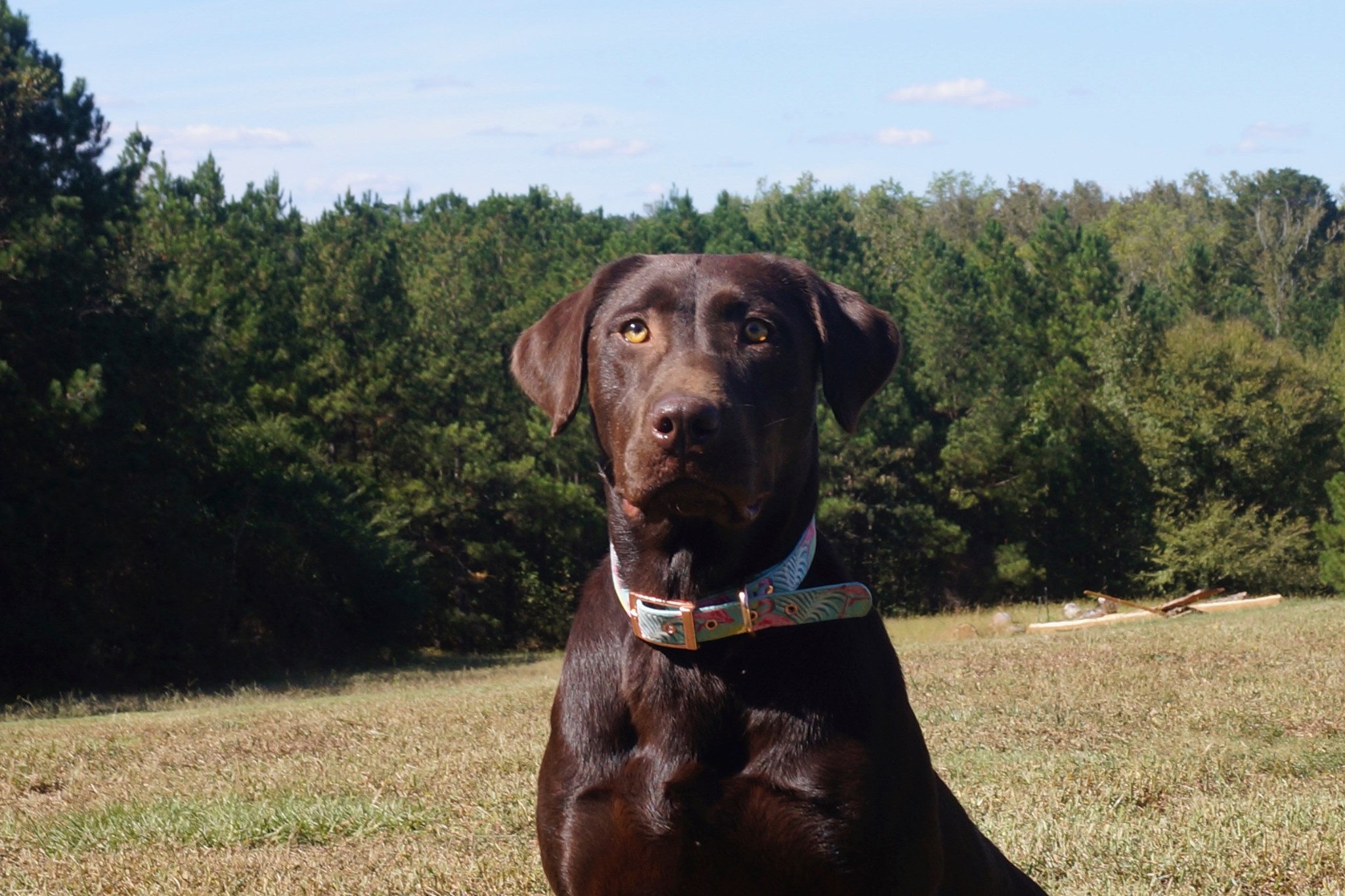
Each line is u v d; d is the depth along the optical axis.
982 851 3.64
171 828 6.32
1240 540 39.59
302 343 37.31
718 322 3.14
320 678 23.33
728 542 3.10
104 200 24.61
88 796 7.54
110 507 22.81
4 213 22.97
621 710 3.15
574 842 3.15
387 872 5.26
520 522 39.16
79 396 21.20
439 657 32.28
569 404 3.35
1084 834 5.45
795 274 3.40
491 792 6.82
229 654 26.00
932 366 43.25
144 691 22.75
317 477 31.09
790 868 2.99
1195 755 7.34
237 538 28.00
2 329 22.23
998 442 41.97
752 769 3.01
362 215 52.25
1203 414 41.16
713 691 3.06
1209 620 17.69
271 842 6.08
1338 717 8.76
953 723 8.93
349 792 7.15
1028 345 46.41
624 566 3.24
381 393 38.28
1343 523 37.12
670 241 47.22
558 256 48.19
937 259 46.81
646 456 2.88
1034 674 11.72
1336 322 54.44
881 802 3.01
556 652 38.78
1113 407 43.16
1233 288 62.53
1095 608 27.45
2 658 22.06
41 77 23.05
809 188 81.12
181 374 25.25
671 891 3.06
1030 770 6.96
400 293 40.47
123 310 24.16
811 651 3.07
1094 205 102.44
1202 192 100.81
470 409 40.22
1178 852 5.15
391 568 31.39
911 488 43.44
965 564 44.00
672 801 3.01
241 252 37.34
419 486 38.38
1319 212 79.00
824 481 41.66
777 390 3.14
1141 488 42.72
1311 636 13.86
